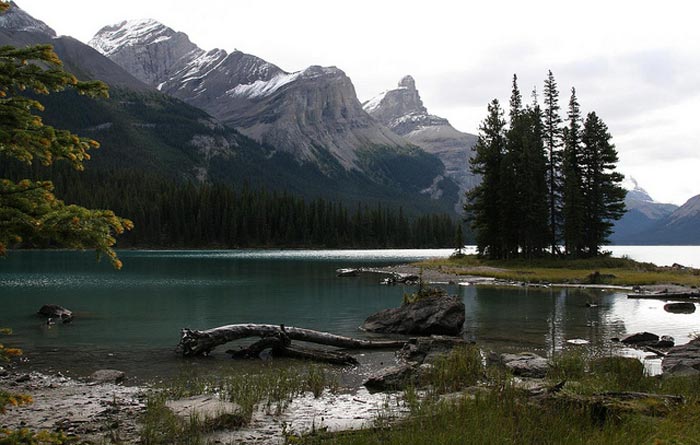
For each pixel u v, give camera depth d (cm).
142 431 1045
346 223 19662
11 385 1519
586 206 7662
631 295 3950
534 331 2480
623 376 1373
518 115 8175
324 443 937
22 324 2684
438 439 870
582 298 3903
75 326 2638
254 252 14912
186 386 1497
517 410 996
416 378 1524
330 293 4234
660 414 974
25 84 723
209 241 17275
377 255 13575
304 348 2027
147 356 1970
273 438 1033
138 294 4100
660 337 2256
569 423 934
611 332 2448
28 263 8188
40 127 716
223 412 1128
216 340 1986
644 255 19438
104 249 716
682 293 3912
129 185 17800
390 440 899
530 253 7400
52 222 681
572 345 2130
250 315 3023
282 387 1450
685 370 1528
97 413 1223
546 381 1269
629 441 828
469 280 5391
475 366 1550
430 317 2434
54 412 1234
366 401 1339
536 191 7262
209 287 4703
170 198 16988
